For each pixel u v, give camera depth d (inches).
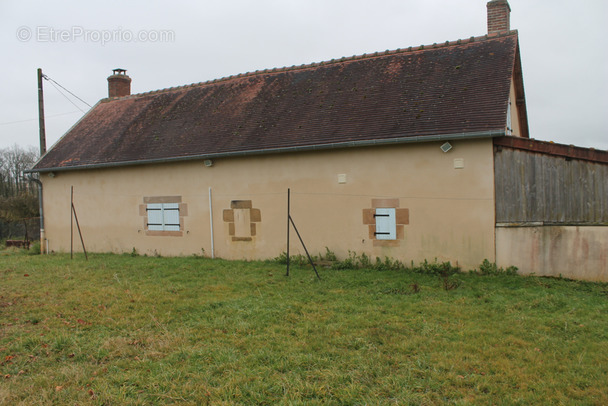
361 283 324.8
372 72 469.7
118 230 529.0
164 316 248.5
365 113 410.9
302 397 154.6
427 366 177.9
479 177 349.4
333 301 277.7
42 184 585.0
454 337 209.5
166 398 155.3
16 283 347.3
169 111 572.7
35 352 199.5
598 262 322.0
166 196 493.4
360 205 393.4
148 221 508.4
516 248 342.3
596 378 166.1
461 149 354.6
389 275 348.2
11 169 1647.4
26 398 155.4
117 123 599.8
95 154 544.7
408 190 374.6
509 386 161.3
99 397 155.3
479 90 379.2
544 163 335.9
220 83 590.6
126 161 498.0
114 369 179.3
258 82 550.9
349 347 200.2
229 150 439.8
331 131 405.4
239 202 450.3
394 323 230.4
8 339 215.6
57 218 575.5
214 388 160.7
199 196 473.1
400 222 378.0
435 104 384.2
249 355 189.5
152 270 394.6
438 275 343.3
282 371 176.1
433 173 365.1
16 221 928.3
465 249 354.9
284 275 358.9
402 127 372.8
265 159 435.2
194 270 389.4
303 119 440.5
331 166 405.1
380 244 386.3
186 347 200.4
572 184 330.0
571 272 329.1
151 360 188.1
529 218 339.0
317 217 411.8
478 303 269.0
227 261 435.2
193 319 243.9
